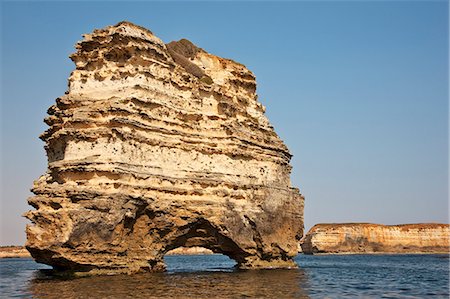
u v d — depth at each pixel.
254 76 58.66
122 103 41.91
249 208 48.84
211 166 47.41
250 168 50.88
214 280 37.12
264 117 58.47
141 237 40.34
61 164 39.28
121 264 38.28
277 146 55.50
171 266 68.50
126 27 44.53
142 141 41.75
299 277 42.03
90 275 36.69
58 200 36.25
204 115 48.81
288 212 54.16
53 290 29.14
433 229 147.38
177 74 48.00
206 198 45.06
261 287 33.00
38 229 35.50
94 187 37.72
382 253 145.62
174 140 44.66
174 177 43.41
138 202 39.22
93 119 40.84
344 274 50.34
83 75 44.59
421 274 52.19
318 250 148.12
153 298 26.25
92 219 36.16
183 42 57.53
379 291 33.62
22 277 40.56
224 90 53.38
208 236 45.91
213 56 58.03
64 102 43.03
